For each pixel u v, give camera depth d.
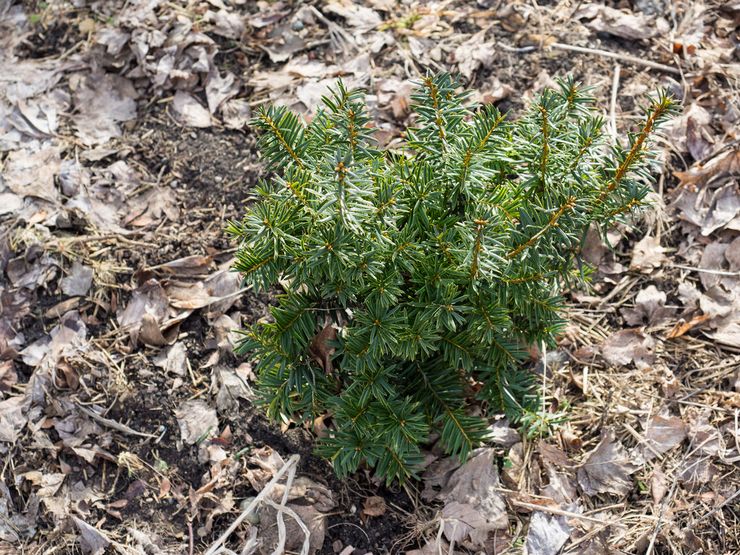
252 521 0.86
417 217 0.75
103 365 0.94
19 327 0.96
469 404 0.90
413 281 0.75
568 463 0.87
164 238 1.00
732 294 0.95
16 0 1.17
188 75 1.09
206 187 1.03
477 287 0.75
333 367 0.82
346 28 1.13
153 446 0.90
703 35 1.10
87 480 0.89
